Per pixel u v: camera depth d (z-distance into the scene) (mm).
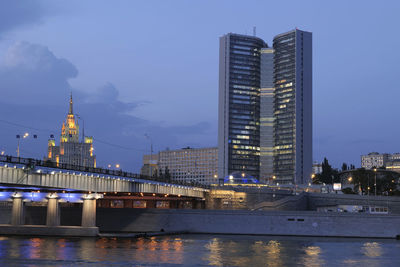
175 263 80688
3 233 130500
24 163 99625
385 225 140500
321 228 144125
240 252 98938
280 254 96688
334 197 199250
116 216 160375
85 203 132250
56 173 109000
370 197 190250
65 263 77188
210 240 126625
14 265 74500
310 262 85938
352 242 125750
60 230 129250
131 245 107750
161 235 142875
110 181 128625
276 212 148500
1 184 100312
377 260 89438
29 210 165125
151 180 147750
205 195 198750
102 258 83875
